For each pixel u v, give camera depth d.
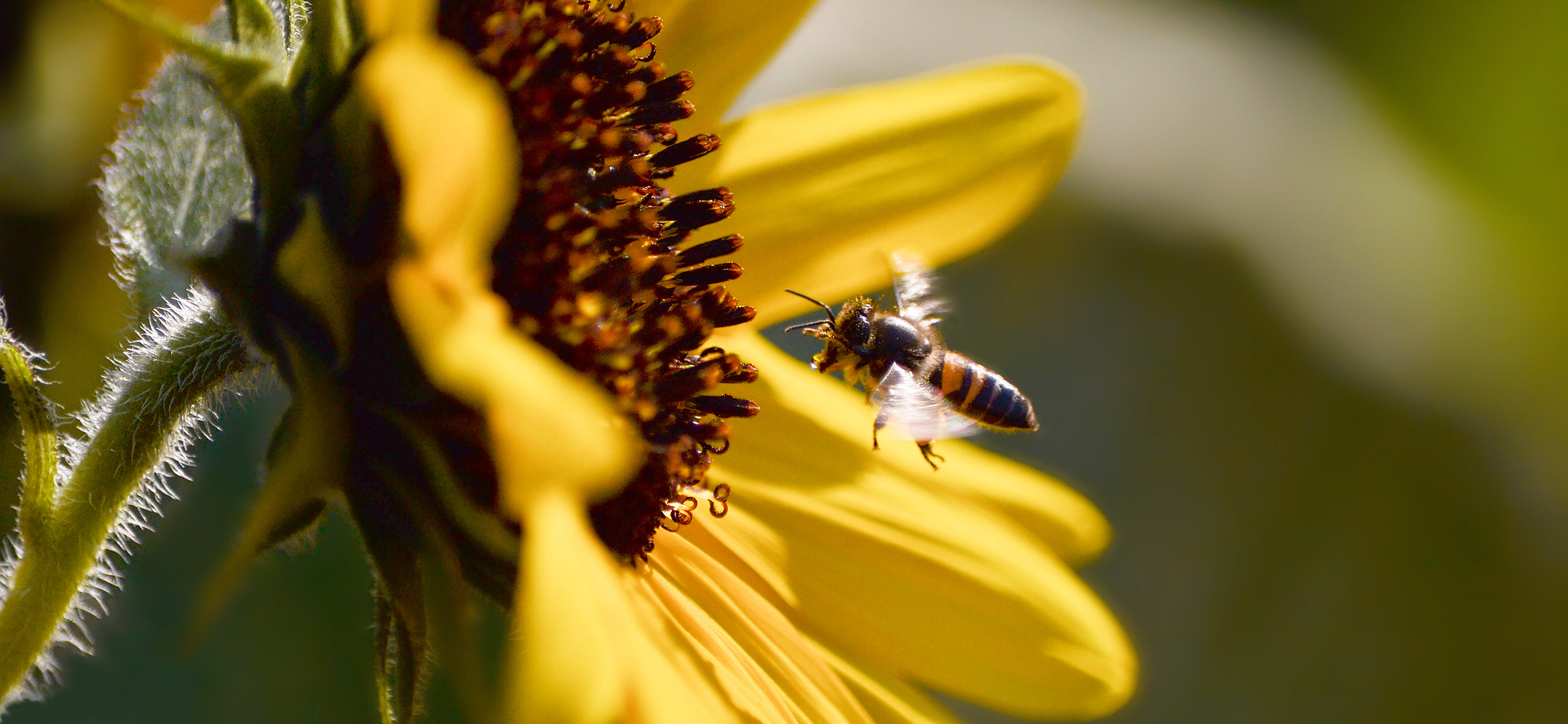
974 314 0.21
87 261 0.18
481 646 0.19
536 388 0.13
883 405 0.16
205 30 0.14
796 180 0.16
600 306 0.15
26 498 0.14
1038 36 0.21
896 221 0.16
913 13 0.21
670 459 0.15
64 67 0.18
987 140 0.16
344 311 0.14
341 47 0.14
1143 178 0.21
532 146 0.15
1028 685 0.16
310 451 0.14
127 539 0.15
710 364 0.15
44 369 0.14
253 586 0.19
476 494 0.14
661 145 0.15
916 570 0.16
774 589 0.16
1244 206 0.21
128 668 0.18
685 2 0.16
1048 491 0.16
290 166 0.14
